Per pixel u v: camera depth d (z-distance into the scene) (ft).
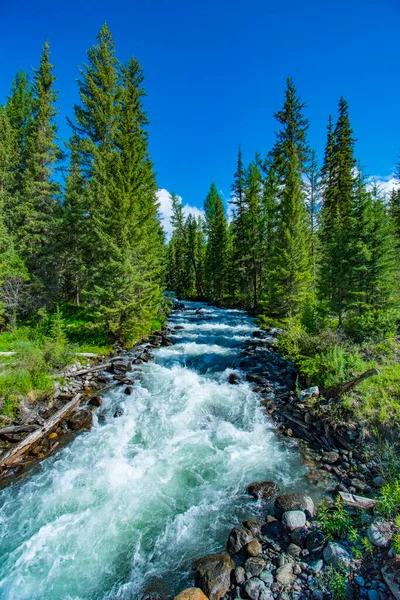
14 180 67.21
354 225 40.88
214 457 24.56
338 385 28.45
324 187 87.81
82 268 63.87
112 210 49.96
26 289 58.49
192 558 15.83
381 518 14.82
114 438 27.43
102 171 57.67
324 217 80.64
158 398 34.78
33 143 68.08
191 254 153.99
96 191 58.65
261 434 27.58
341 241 43.45
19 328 53.47
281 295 64.90
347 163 74.33
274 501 19.26
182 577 14.80
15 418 29.55
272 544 15.74
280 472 22.26
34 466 23.73
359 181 41.37
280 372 40.50
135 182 57.16
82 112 67.31
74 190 67.56
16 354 37.40
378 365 30.25
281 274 63.26
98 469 23.24
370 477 20.26
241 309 106.83
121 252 48.83
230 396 34.78
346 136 75.61
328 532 15.34
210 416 31.01
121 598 13.99
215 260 125.18
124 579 14.92
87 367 41.83
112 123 67.26
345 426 24.81
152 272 57.16
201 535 17.25
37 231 64.59
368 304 38.22
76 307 69.67
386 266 37.93
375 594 11.76
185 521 18.28
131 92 73.82
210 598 13.17
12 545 16.98
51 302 64.03
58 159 71.26
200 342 59.00
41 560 16.10
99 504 19.84
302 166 80.33
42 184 64.90
